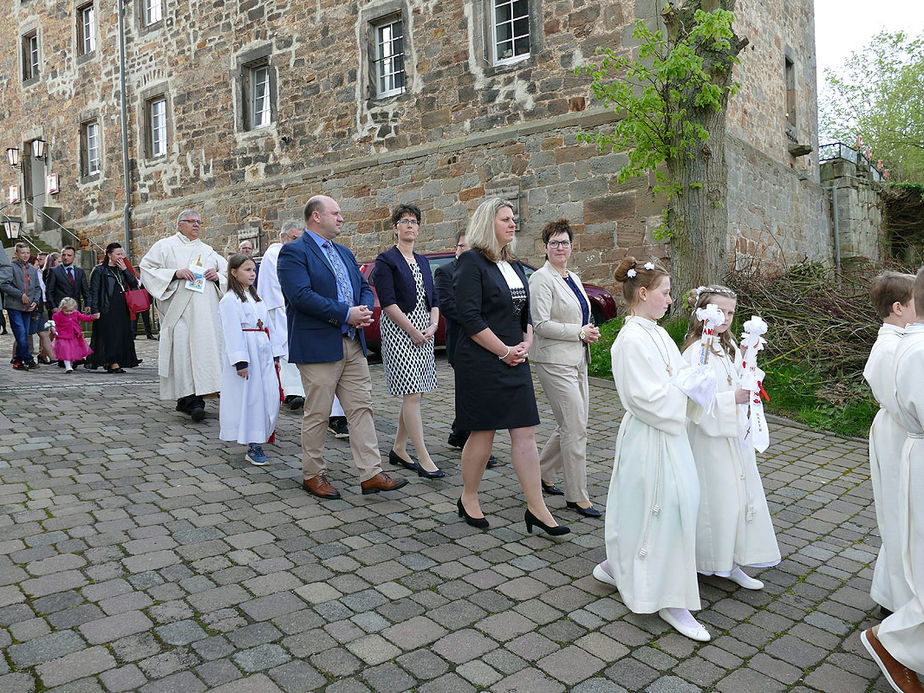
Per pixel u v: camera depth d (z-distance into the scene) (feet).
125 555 11.04
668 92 27.91
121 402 22.91
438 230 40.70
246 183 49.65
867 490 15.90
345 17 43.70
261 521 12.80
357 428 14.34
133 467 15.72
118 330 30.12
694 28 26.00
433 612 9.58
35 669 7.86
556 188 36.52
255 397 16.14
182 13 52.60
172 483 14.74
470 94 39.17
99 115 59.67
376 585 10.35
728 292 10.73
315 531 12.43
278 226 48.14
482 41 38.47
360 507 13.82
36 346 40.86
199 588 10.02
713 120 27.58
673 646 8.96
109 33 58.29
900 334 8.99
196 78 52.11
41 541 11.45
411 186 41.60
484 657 8.50
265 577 10.46
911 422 8.10
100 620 9.00
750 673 8.39
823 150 54.80
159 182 55.42
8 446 16.81
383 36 43.11
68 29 61.82
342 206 44.73
